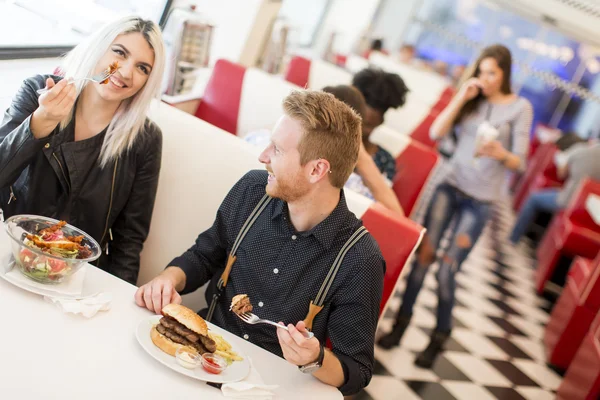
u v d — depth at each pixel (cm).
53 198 199
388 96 324
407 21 938
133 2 301
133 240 216
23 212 197
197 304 227
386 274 211
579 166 689
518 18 1003
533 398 383
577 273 473
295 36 596
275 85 344
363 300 169
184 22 310
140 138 208
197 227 228
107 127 201
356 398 312
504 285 604
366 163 279
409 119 474
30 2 253
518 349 456
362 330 168
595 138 1074
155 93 203
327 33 744
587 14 802
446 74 1014
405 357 378
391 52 952
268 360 156
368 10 739
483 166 370
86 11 281
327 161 162
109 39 193
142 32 195
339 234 173
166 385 130
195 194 227
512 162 363
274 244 176
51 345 127
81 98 197
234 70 348
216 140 226
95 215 205
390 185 352
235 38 410
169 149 229
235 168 223
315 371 150
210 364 138
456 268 374
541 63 1054
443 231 377
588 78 1052
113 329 142
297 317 173
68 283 149
